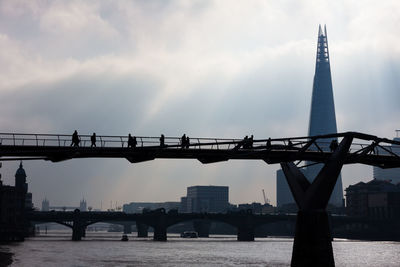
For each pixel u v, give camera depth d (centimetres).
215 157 6819
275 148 6888
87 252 14862
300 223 6619
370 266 11069
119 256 13475
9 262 11056
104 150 6162
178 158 6725
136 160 6525
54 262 11350
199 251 16025
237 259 12825
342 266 11088
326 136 6850
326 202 6594
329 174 6550
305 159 7150
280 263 11750
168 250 16425
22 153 5903
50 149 6003
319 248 6475
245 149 6900
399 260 12656
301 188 6769
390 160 7581
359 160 7406
